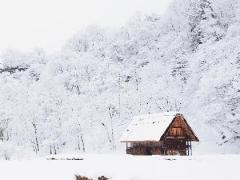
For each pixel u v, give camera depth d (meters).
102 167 18.86
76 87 98.06
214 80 53.91
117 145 72.62
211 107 52.94
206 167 16.38
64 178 20.17
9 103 86.00
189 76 81.19
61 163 23.73
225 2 85.62
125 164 18.75
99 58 118.38
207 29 76.81
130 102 83.19
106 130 76.81
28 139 79.62
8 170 24.81
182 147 45.09
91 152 71.25
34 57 134.12
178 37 97.00
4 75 113.69
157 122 46.06
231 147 51.62
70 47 133.88
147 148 47.12
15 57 129.88
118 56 117.12
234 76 52.16
